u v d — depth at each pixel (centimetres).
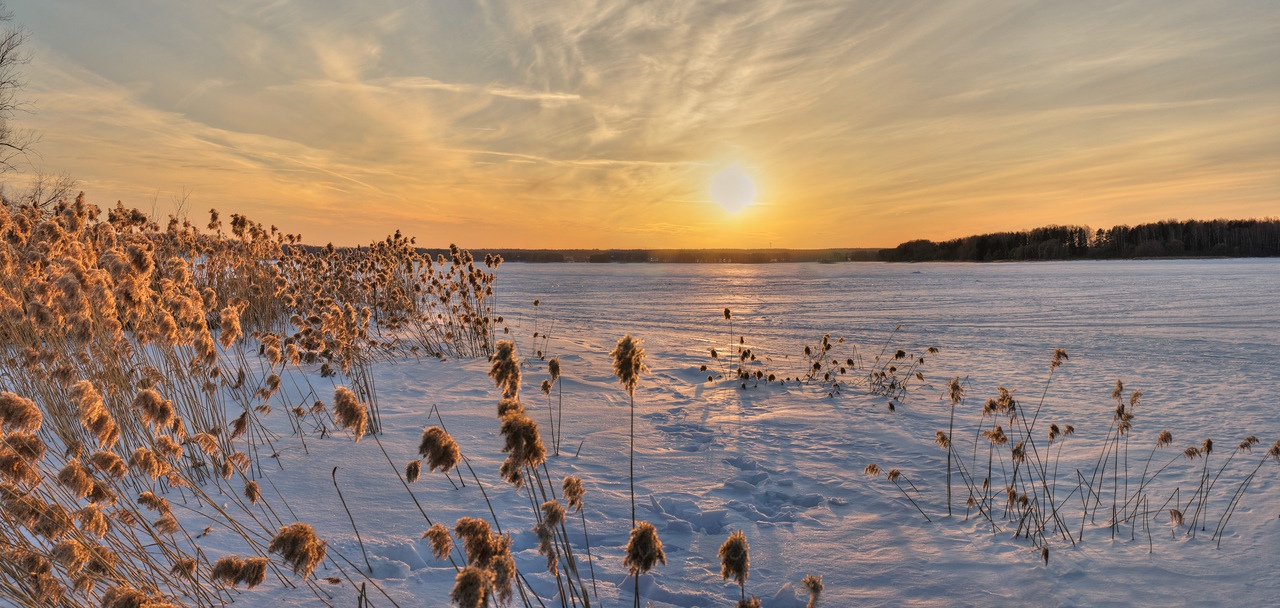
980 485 545
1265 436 726
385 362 969
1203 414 844
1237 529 452
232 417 610
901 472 574
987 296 3312
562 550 382
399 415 661
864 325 2062
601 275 6544
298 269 1230
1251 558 402
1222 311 2348
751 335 1781
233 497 431
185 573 303
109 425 329
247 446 542
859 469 581
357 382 697
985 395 966
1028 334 1800
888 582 363
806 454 623
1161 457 642
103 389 476
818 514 469
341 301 1227
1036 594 352
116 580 282
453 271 1201
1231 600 349
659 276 6291
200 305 605
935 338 1725
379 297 1316
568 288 4116
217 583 312
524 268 9312
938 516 471
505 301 2867
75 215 731
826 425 743
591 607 319
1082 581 370
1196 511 467
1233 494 529
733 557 223
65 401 479
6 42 1797
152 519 382
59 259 612
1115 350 1480
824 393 941
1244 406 892
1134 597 351
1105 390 1016
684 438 660
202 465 472
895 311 2558
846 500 500
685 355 1338
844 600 342
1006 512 483
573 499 284
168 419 366
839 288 4194
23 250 667
